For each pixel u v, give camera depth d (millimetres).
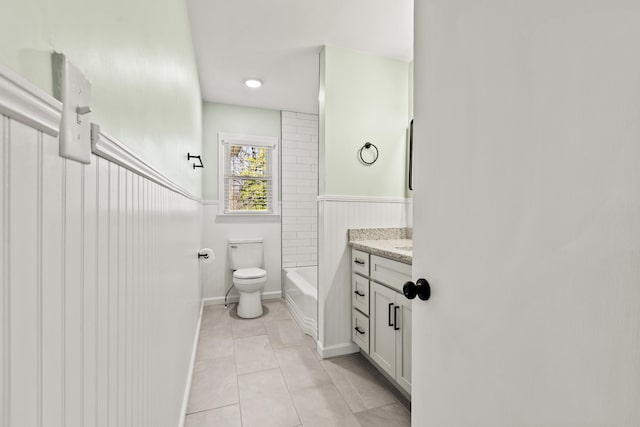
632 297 349
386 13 1882
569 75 413
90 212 481
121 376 634
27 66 319
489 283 541
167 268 1161
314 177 3836
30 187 326
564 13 419
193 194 2250
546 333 446
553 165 434
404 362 1619
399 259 1623
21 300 317
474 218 576
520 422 483
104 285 542
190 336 1972
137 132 763
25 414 326
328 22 1969
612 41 365
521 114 482
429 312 703
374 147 2299
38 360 350
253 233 3598
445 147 652
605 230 374
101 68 530
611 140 366
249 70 2662
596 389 385
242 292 3029
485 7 551
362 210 2268
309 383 1848
